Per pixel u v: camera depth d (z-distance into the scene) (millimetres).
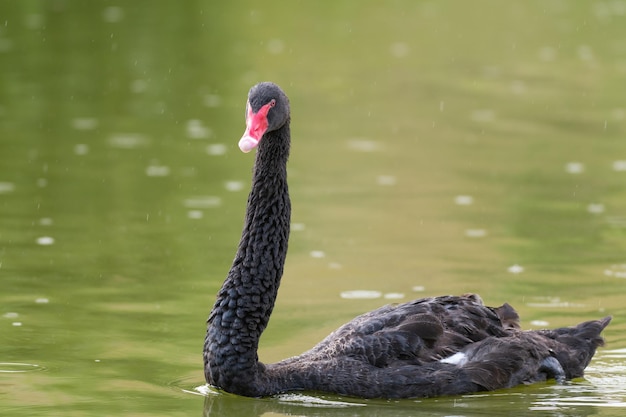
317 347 10984
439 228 16734
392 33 35156
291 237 16250
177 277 14289
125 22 34531
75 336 12156
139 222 16719
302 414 10023
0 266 14555
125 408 10125
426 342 10680
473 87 28312
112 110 24531
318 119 24797
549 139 22891
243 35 33719
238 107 25031
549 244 15867
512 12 39156
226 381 10422
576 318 12805
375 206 17969
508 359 10742
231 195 18312
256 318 10477
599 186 19172
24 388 10625
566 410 10094
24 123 23172
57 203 17609
